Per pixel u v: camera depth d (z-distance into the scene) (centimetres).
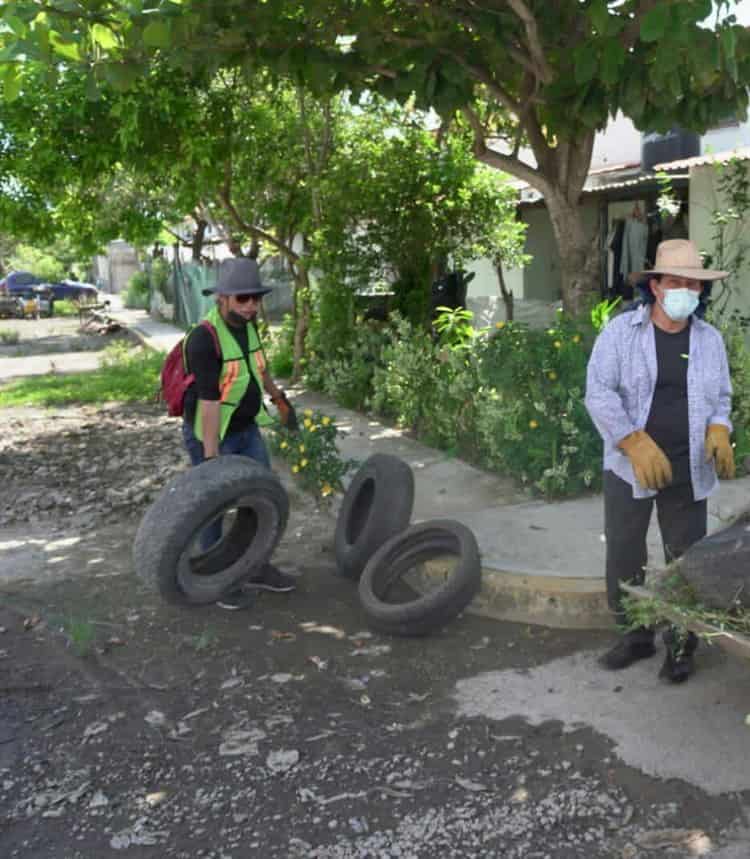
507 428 727
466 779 391
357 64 802
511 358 723
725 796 370
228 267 551
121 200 1510
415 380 948
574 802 372
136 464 986
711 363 440
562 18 743
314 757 413
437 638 530
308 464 727
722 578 345
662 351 436
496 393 759
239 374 564
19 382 1705
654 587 372
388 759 409
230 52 789
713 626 345
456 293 1312
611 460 452
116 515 800
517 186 1473
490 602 554
